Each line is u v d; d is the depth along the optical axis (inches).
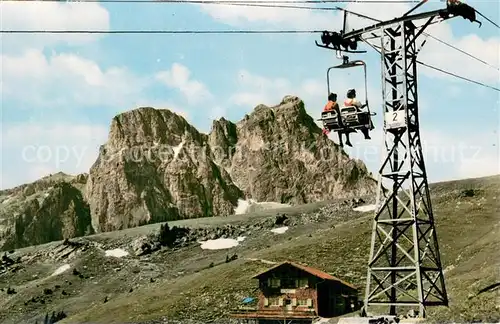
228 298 3993.6
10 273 6884.8
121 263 6756.9
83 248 7509.8
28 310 5378.9
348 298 3307.1
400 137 1481.3
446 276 3233.3
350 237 5108.3
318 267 4485.7
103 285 5959.6
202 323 3577.8
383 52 1473.9
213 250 7007.9
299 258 4827.8
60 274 6501.0
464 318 1438.2
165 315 3897.6
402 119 1448.1
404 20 1451.8
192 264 6412.4
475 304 1648.6
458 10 1382.9
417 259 1412.4
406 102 1445.6
